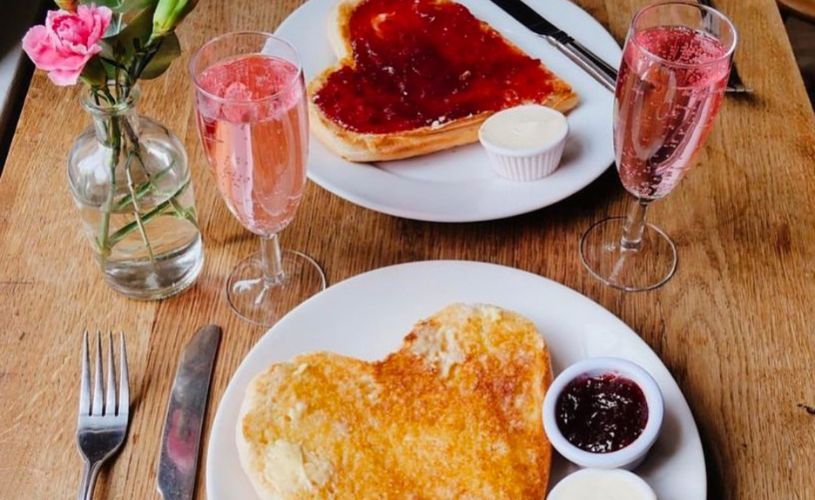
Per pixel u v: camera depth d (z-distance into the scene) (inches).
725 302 32.1
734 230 33.7
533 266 32.9
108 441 28.9
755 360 30.9
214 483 27.5
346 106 35.8
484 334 29.5
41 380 30.1
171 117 36.1
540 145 33.5
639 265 32.9
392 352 29.5
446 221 32.9
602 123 35.8
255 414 28.0
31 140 35.4
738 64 37.9
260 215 30.2
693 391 30.3
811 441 29.4
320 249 33.2
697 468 27.8
